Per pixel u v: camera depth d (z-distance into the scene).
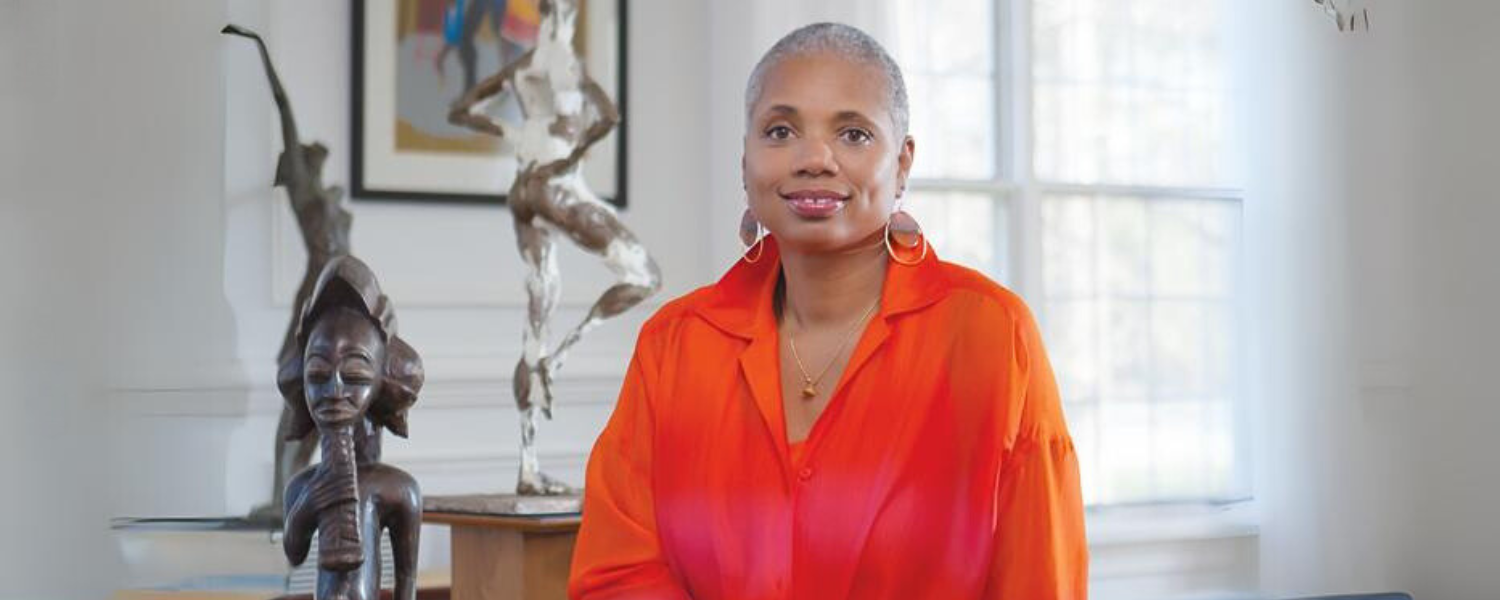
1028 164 5.95
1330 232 6.14
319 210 4.34
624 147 5.27
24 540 4.10
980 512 1.73
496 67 5.11
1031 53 5.98
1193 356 6.25
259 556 4.19
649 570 1.87
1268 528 6.14
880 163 1.76
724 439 1.82
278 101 4.39
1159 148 6.20
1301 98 6.16
